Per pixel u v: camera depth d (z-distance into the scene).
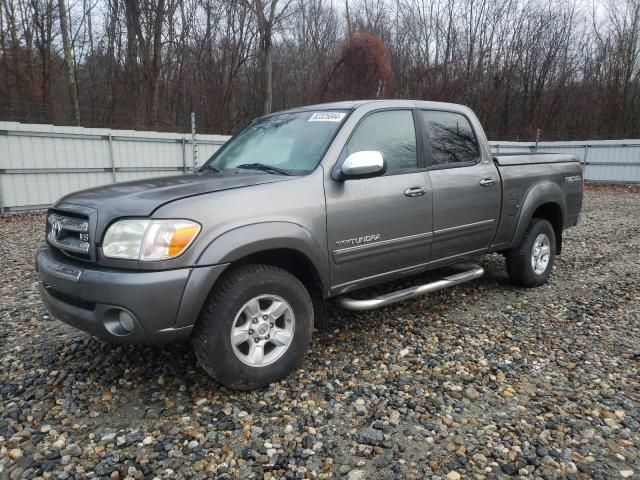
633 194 16.59
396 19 29.69
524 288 5.55
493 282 5.80
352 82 21.33
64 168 11.58
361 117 3.81
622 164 19.14
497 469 2.51
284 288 3.22
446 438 2.76
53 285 3.07
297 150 3.74
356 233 3.62
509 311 4.82
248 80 26.16
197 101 23.78
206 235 2.88
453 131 4.54
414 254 4.09
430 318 4.60
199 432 2.78
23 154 10.90
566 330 4.36
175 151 13.75
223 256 2.89
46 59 20.61
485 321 4.55
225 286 3.00
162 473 2.45
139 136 12.87
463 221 4.45
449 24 29.31
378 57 20.86
